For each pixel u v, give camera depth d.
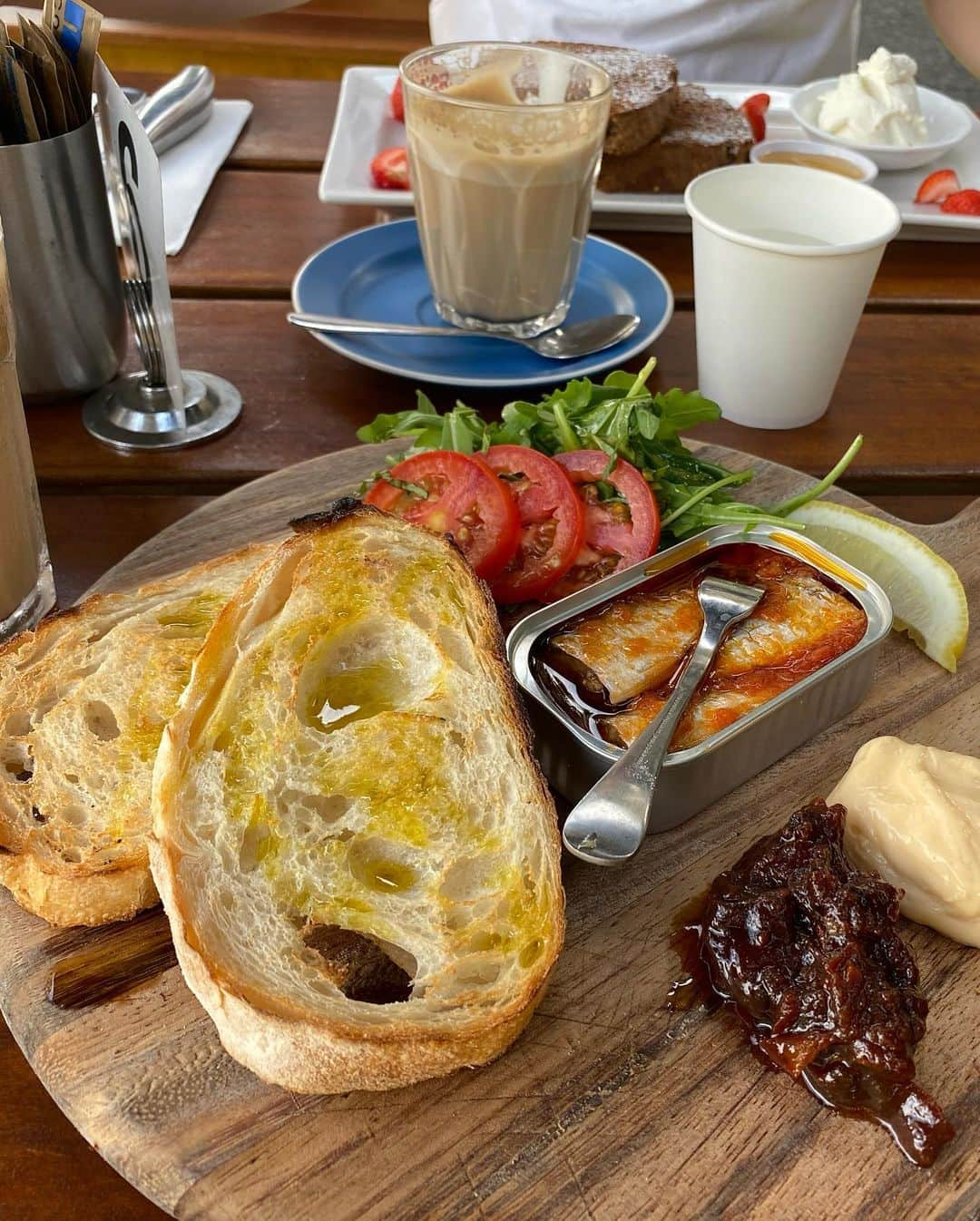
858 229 0.39
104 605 0.28
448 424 0.34
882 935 0.22
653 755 0.24
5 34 0.35
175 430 0.39
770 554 0.31
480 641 0.25
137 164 0.33
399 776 0.23
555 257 0.42
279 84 0.63
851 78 0.59
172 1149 0.19
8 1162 0.20
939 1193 0.19
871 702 0.30
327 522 0.26
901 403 0.43
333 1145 0.20
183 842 0.21
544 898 0.22
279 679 0.23
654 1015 0.22
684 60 0.70
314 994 0.20
